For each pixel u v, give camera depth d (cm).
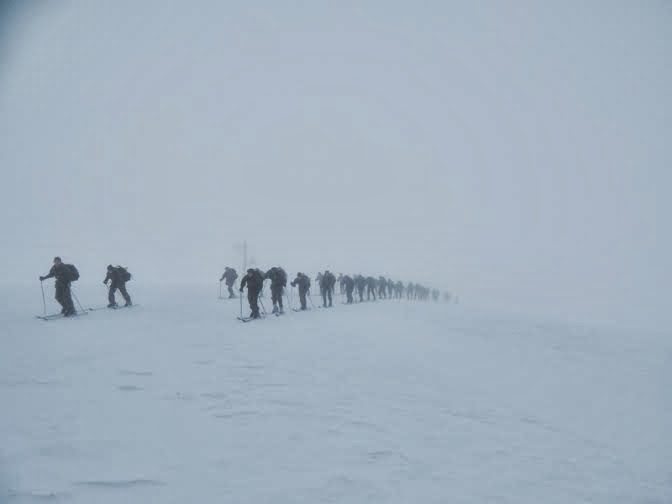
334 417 487
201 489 323
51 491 306
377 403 552
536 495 367
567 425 569
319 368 696
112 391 517
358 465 379
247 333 961
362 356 807
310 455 390
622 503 376
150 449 378
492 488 368
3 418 419
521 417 572
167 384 557
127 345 759
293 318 1273
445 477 376
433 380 701
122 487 317
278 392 557
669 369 1059
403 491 344
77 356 661
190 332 927
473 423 521
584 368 970
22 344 721
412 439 448
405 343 989
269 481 341
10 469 329
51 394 492
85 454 361
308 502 316
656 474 450
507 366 891
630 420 633
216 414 469
